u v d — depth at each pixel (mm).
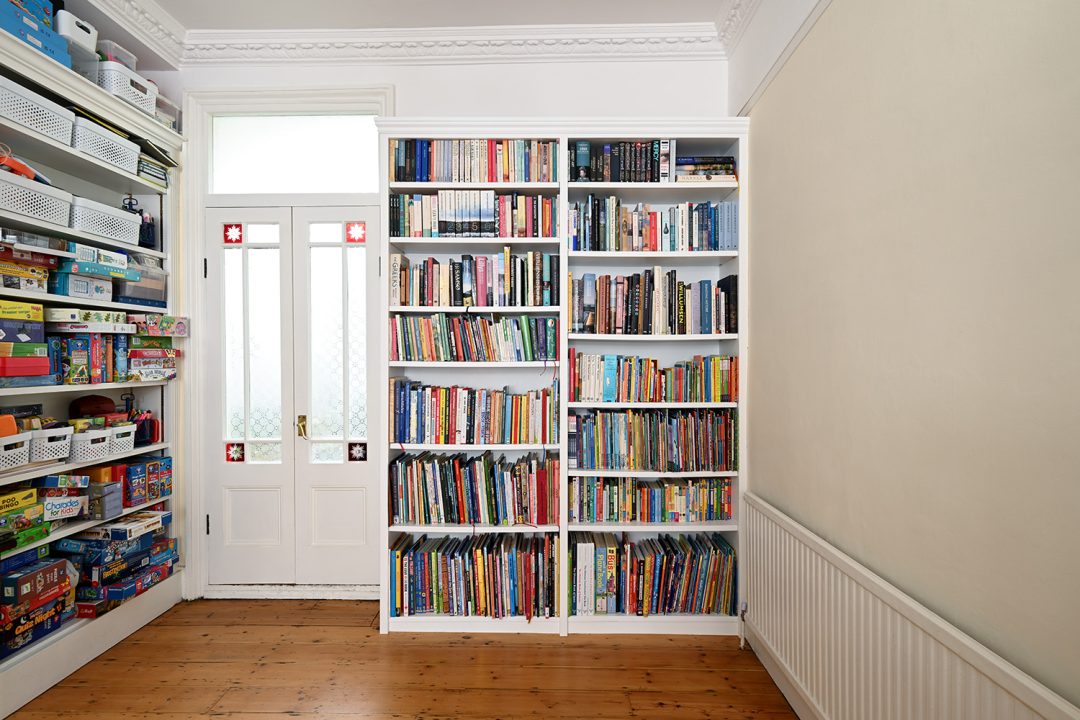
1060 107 993
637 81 2994
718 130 2639
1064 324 993
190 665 2377
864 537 1642
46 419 2324
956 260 1261
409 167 2730
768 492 2381
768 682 2275
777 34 2266
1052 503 1022
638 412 2770
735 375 2662
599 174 2711
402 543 2826
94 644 2418
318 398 3117
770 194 2363
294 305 3094
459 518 2732
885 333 1536
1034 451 1060
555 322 2730
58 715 2029
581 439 2721
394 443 2729
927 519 1366
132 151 2639
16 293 2094
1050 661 1030
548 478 2719
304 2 2684
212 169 3150
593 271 2992
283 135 3174
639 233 2717
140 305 2752
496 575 2684
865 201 1636
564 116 2986
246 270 3104
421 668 2369
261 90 3031
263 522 3111
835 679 1700
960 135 1245
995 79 1144
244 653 2482
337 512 3107
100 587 2443
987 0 1163
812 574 1854
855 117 1687
